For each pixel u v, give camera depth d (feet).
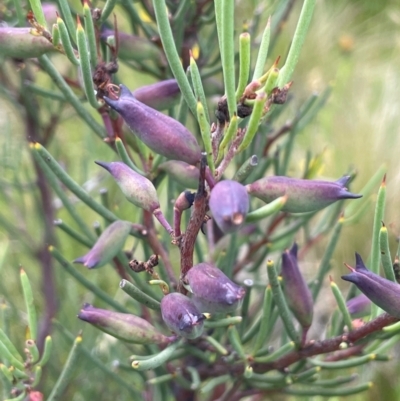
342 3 4.81
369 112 3.84
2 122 2.17
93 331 1.94
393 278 1.22
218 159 1.14
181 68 1.14
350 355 1.37
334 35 4.57
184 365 1.51
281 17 1.60
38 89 1.50
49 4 1.42
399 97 3.91
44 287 1.85
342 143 3.65
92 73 1.29
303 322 1.30
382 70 4.34
